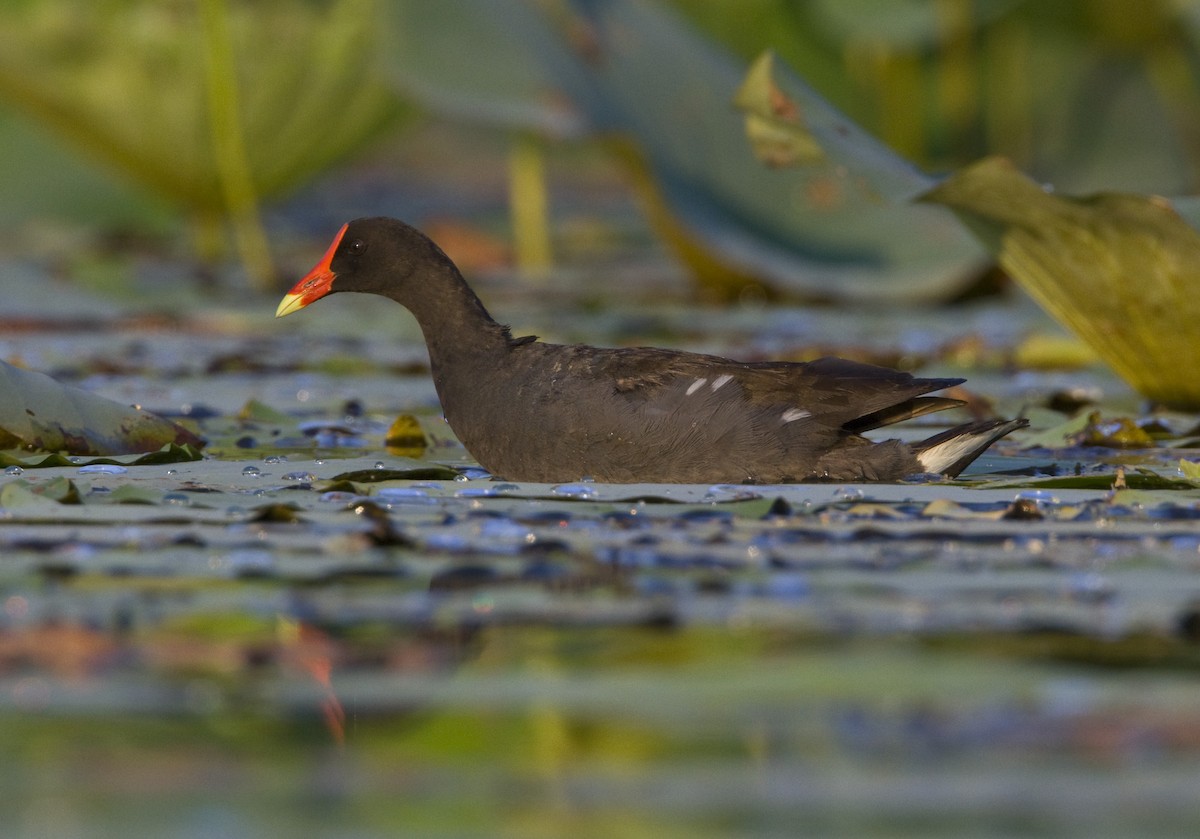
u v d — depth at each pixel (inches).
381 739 224.8
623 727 228.5
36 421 462.3
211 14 1051.9
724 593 296.7
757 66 525.3
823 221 930.7
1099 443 488.4
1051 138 1164.5
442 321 443.5
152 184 1114.1
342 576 310.2
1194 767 212.5
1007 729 225.3
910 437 525.7
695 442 409.1
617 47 910.4
